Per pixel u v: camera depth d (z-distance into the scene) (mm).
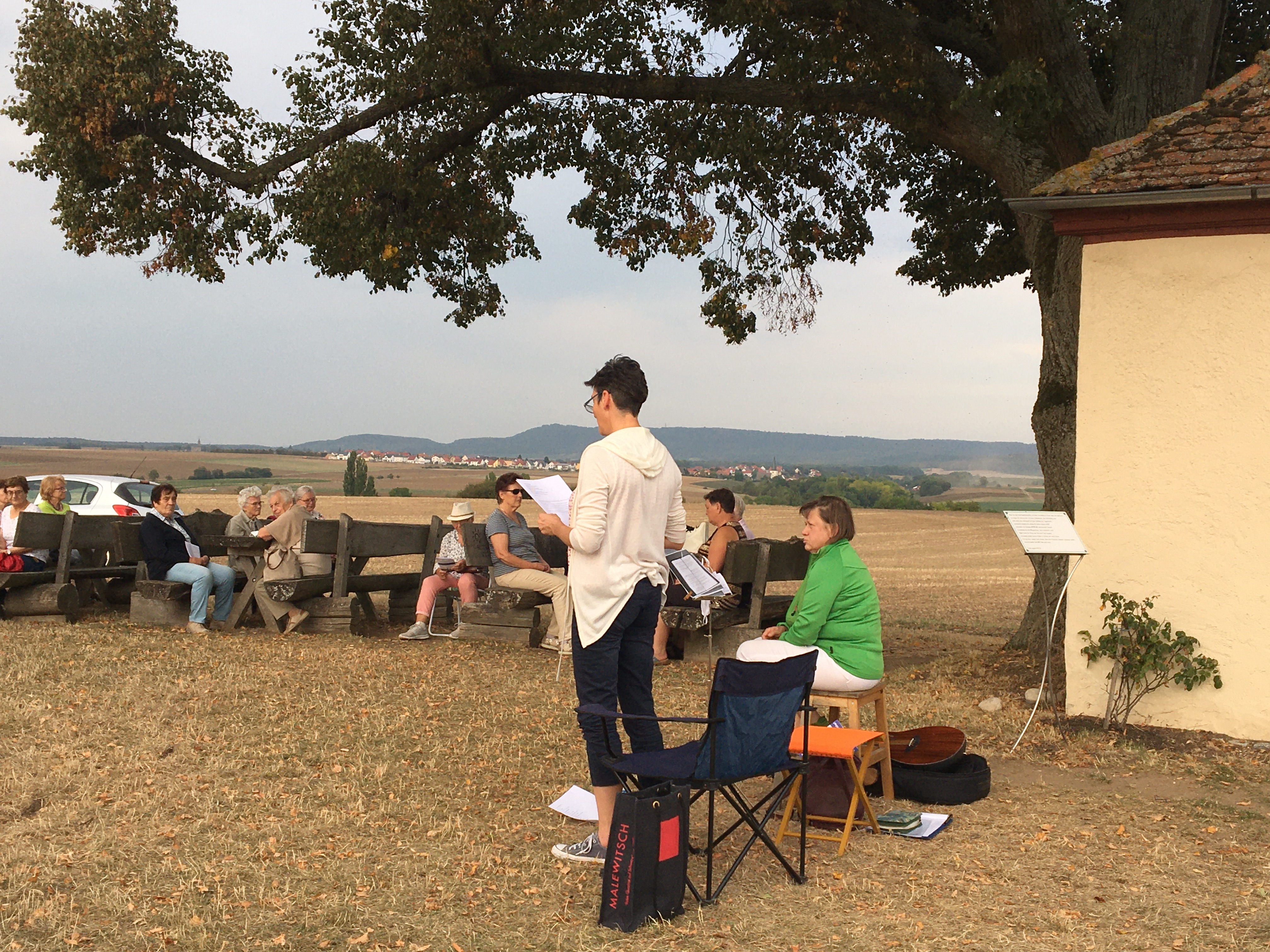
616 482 4398
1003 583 20906
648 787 4453
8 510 11359
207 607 11445
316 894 4191
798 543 10344
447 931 3869
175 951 3654
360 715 7277
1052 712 7578
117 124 12070
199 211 12586
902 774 5578
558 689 8344
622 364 4613
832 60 9961
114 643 9570
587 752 5012
